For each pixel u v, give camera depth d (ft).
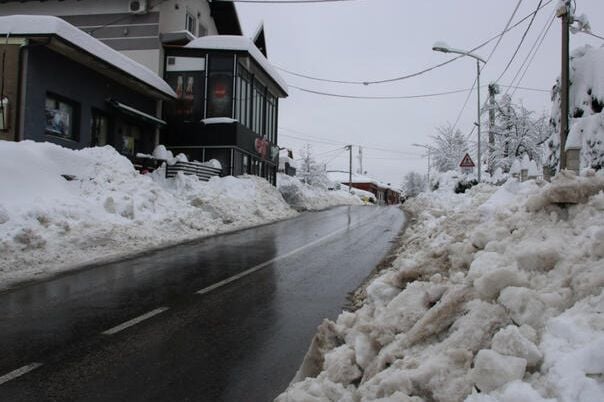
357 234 53.57
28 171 39.40
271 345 18.39
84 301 23.84
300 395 11.75
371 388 10.77
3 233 31.60
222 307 23.34
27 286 26.45
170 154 71.61
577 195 15.21
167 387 14.76
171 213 50.06
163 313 22.16
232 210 62.23
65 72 55.77
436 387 9.83
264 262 35.27
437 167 161.99
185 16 80.02
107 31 79.66
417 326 12.17
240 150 82.23
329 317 21.95
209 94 80.38
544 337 9.94
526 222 15.90
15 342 18.17
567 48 40.32
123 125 69.00
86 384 14.85
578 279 11.11
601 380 8.34
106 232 38.06
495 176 79.71
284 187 94.68
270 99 102.12
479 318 11.10
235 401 13.94
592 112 42.04
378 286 16.92
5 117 49.83
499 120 104.53
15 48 50.60
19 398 13.88
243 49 79.82
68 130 57.31
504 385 9.03
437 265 16.79
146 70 69.10
